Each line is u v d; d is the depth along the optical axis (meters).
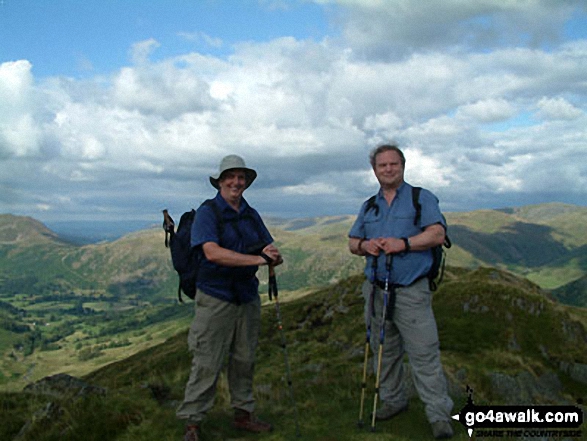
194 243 5.79
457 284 19.70
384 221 6.24
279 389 8.95
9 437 6.50
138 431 6.14
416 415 6.88
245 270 5.92
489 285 18.70
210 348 5.91
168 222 6.24
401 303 6.08
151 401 7.15
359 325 20.38
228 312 5.93
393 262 6.08
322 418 6.94
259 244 6.06
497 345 14.55
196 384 5.95
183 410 5.95
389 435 6.23
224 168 5.84
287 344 22.66
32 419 6.60
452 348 13.91
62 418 6.51
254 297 6.21
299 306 34.41
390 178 6.18
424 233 5.92
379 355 6.23
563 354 14.87
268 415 7.19
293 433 6.36
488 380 10.34
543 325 16.62
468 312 17.17
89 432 6.21
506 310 16.98
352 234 6.66
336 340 19.58
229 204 6.03
